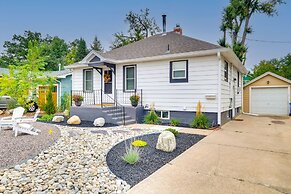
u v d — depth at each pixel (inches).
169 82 420.2
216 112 374.9
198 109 379.9
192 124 366.3
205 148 220.1
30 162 168.7
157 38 550.9
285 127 371.6
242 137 278.4
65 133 289.4
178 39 498.3
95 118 414.3
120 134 288.7
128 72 471.8
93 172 150.8
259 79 669.9
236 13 829.2
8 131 300.7
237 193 120.6
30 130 281.4
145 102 449.1
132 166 165.3
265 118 526.9
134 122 418.9
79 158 182.1
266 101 658.8
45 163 167.6
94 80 518.6
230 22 847.1
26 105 550.6
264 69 968.3
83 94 530.6
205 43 426.0
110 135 281.1
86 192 120.0
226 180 138.6
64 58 1711.4
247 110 686.5
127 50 529.7
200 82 388.8
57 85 672.4
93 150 207.0
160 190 123.4
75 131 307.4
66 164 165.9
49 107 538.9
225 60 423.5
